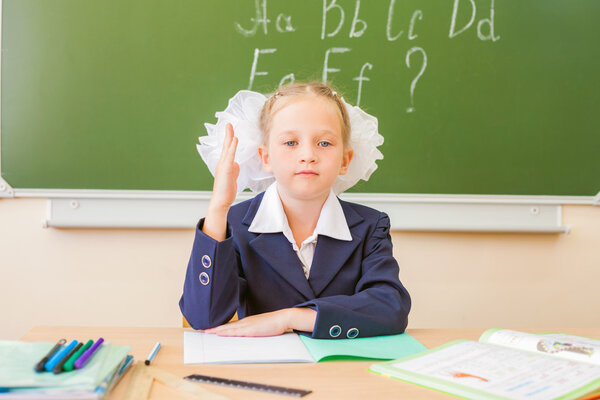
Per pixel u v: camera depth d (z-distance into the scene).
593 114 1.90
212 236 0.86
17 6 1.72
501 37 1.86
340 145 0.92
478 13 1.85
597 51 1.90
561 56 1.89
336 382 0.62
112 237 1.80
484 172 1.87
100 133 1.75
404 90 1.83
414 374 0.62
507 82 1.87
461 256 1.91
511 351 0.70
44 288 1.78
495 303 1.92
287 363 0.69
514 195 1.88
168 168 1.77
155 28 1.76
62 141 1.74
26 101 1.73
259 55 1.79
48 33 1.73
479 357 0.68
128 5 1.75
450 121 1.85
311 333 0.82
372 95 1.82
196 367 0.67
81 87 1.74
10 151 1.73
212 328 0.85
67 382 0.51
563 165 1.90
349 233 0.97
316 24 1.80
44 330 0.85
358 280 0.98
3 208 1.76
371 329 0.82
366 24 1.81
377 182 1.83
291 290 0.95
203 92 1.77
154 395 0.57
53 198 1.75
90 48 1.74
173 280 1.81
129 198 1.77
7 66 1.72
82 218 1.76
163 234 1.81
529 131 1.88
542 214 1.91
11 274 1.77
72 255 1.79
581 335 0.90
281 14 1.79
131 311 1.81
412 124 1.84
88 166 1.75
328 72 1.81
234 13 1.78
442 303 1.90
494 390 0.56
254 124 1.06
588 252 1.95
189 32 1.77
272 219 0.96
